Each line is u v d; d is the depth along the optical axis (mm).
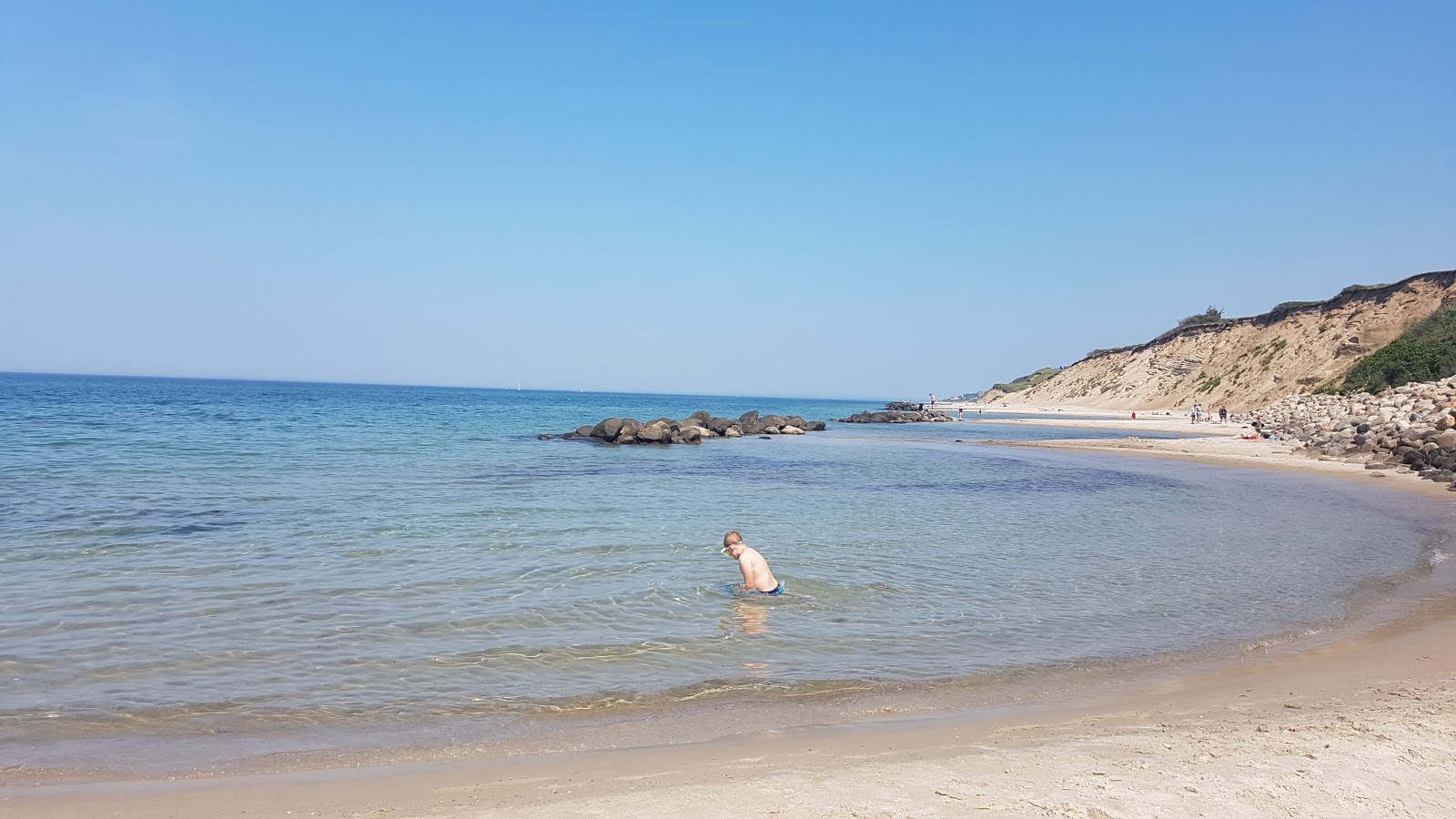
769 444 50250
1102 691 7430
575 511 18953
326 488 22156
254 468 26422
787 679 7699
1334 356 68062
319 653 8297
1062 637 9258
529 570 12398
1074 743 5895
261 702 6949
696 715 6727
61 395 89438
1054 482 27938
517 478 26672
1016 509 20812
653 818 4559
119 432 39656
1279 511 20719
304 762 5703
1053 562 13641
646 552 13883
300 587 11094
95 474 23156
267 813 4781
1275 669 8102
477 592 11000
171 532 14977
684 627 9492
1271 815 4602
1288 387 71375
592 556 13508
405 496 20953
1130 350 117438
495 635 9031
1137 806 4695
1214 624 9852
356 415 68250
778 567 12891
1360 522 18703
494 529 16109
